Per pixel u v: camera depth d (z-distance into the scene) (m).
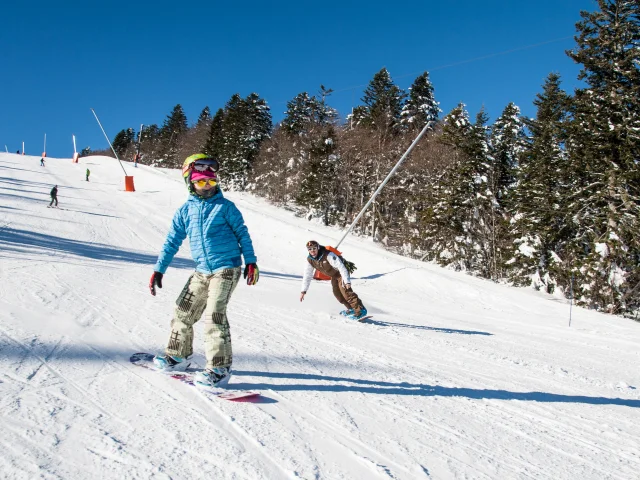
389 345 5.25
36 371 2.72
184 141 79.44
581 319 12.05
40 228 16.23
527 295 15.59
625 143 17.23
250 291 8.85
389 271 17.95
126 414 2.25
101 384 2.63
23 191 27.86
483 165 28.83
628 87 17.98
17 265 7.71
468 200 28.44
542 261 22.69
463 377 4.19
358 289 14.36
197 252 2.98
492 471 2.23
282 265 17.91
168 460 1.84
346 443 2.28
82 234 16.58
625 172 16.86
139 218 23.61
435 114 44.31
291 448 2.12
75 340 3.52
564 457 2.56
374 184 37.97
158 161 87.88
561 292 21.00
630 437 3.04
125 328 4.14
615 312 17.41
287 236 23.34
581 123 18.39
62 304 4.88
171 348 3.03
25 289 5.50
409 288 15.91
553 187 21.81
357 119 49.19
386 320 7.78
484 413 3.17
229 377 2.91
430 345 5.61
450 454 2.35
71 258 10.23
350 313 7.07
